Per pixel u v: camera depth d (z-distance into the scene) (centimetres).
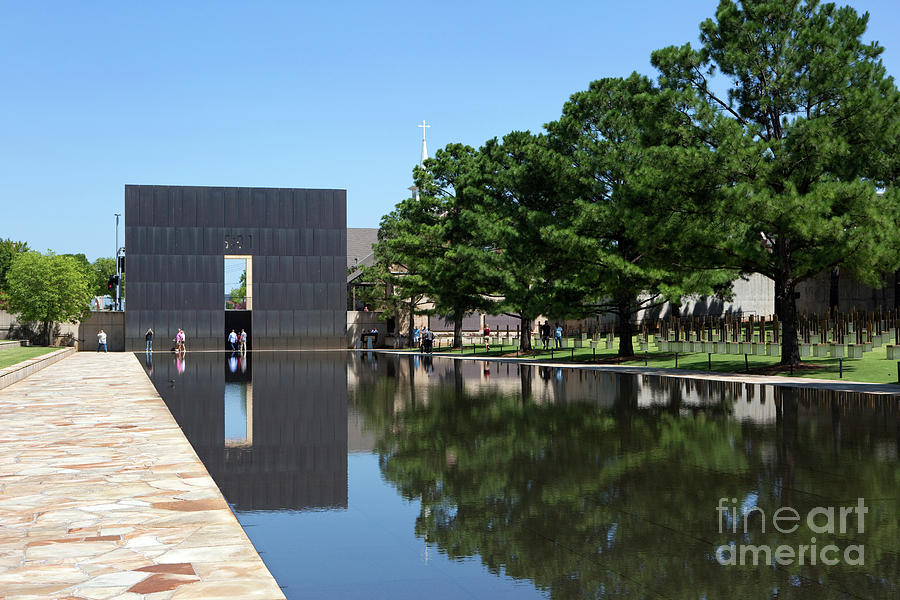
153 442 1255
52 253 7225
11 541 677
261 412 1973
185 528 720
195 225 7181
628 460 1216
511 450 1336
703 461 1197
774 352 3569
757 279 6000
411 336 7488
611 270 3784
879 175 2923
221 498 846
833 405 1966
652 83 3781
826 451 1271
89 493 870
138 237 7056
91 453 1145
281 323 7369
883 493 960
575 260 3847
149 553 641
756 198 2622
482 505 933
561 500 949
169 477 962
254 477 1130
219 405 2148
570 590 627
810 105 2908
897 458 1202
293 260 7400
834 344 3312
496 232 4388
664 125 2956
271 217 7356
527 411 1939
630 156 3747
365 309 9100
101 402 1958
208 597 533
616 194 3772
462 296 5750
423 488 1038
